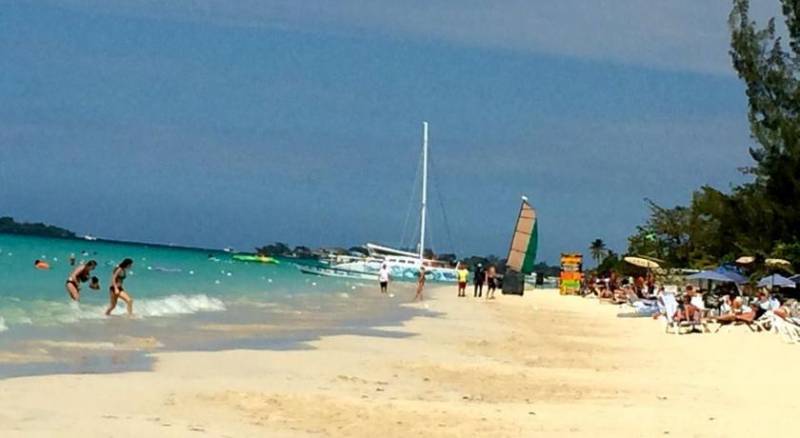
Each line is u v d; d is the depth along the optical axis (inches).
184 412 510.6
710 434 514.9
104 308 1144.2
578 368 844.6
